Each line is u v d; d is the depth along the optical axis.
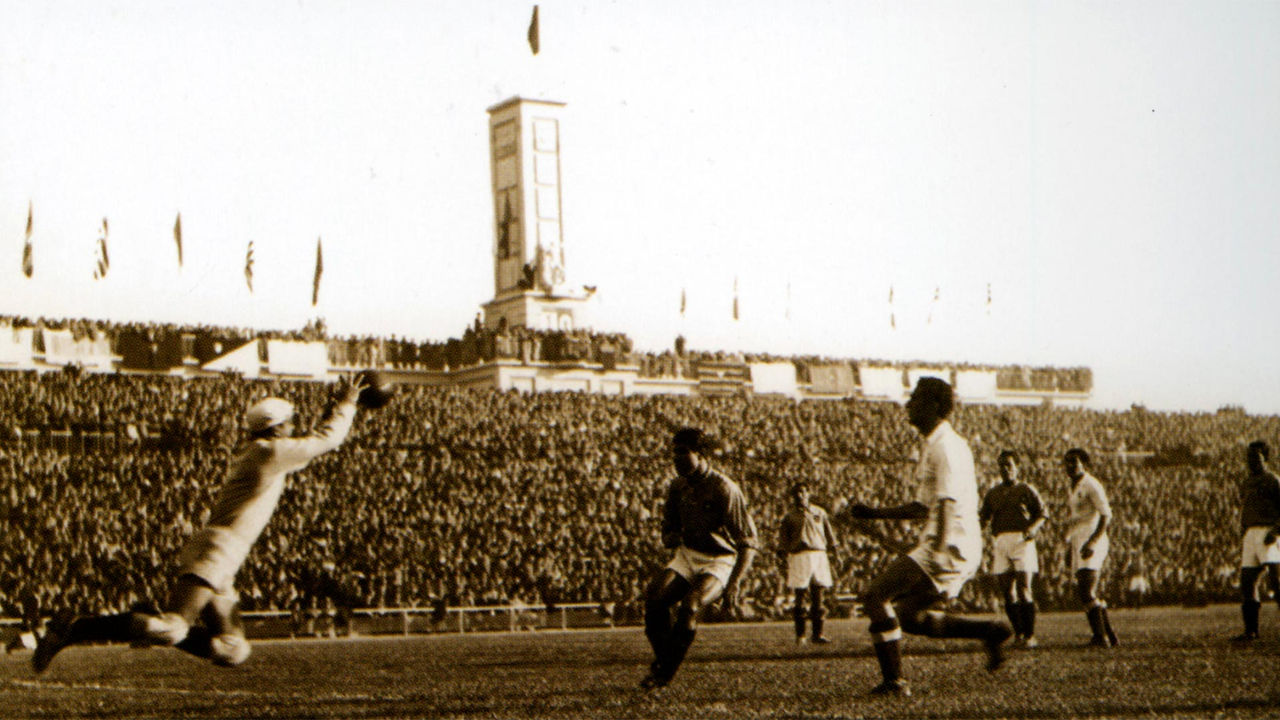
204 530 9.78
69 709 12.54
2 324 49.41
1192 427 64.12
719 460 51.09
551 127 71.31
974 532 12.05
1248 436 64.19
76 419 43.44
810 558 22.83
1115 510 52.84
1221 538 52.28
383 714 11.55
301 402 46.81
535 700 12.52
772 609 40.22
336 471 41.91
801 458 52.75
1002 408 62.22
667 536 13.48
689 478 13.28
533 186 70.50
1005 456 19.89
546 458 47.38
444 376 61.16
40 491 37.16
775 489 49.53
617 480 46.62
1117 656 17.05
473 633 35.84
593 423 50.03
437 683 15.02
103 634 9.34
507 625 37.72
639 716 10.92
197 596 9.59
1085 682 13.38
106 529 36.28
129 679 16.66
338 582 36.03
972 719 10.45
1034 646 19.47
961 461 11.98
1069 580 44.03
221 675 17.30
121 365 51.66
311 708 12.23
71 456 39.19
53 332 50.31
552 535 41.84
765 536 44.69
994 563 19.92
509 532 41.47
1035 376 73.81
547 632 34.69
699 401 53.84
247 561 35.62
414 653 22.47
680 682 14.22
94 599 34.00
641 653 21.12
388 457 43.78
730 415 53.50
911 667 15.53
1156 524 52.56
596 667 17.52
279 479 9.97
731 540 13.23
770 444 52.66
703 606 13.01
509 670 17.14
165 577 35.56
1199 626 25.84
